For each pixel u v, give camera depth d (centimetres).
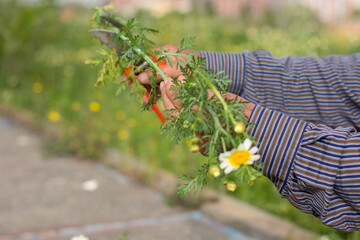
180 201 306
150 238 256
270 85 145
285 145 105
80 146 426
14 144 475
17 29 747
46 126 516
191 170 345
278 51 592
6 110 638
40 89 645
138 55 119
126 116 462
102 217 286
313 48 574
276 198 289
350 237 232
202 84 100
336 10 967
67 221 279
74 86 593
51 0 805
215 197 301
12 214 288
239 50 663
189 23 959
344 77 142
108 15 137
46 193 329
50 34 767
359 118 141
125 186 346
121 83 129
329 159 102
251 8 1240
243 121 100
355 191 101
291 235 246
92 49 720
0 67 741
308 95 144
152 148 361
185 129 102
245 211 280
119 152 403
